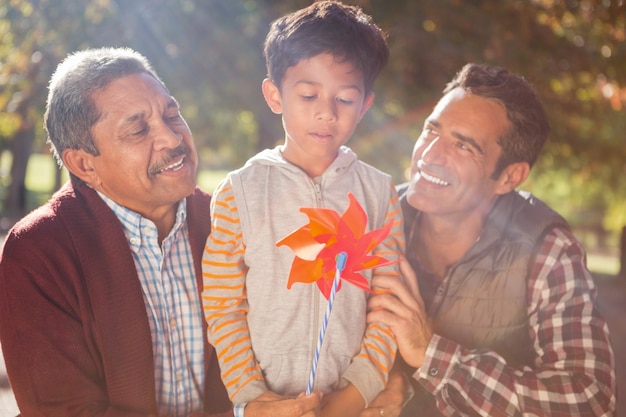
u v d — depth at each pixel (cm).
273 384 216
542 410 227
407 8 836
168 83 911
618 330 725
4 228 1430
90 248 224
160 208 240
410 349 231
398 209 239
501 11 862
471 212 256
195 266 239
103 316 220
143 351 222
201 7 896
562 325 237
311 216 192
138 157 225
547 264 243
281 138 1019
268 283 215
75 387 217
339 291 219
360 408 216
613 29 919
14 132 1558
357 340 224
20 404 219
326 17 217
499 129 248
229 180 221
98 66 226
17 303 216
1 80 952
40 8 860
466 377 232
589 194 1789
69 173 241
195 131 1288
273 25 228
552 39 880
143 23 882
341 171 224
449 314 252
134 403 221
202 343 238
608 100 1008
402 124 971
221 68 920
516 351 251
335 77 212
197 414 222
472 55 821
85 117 224
